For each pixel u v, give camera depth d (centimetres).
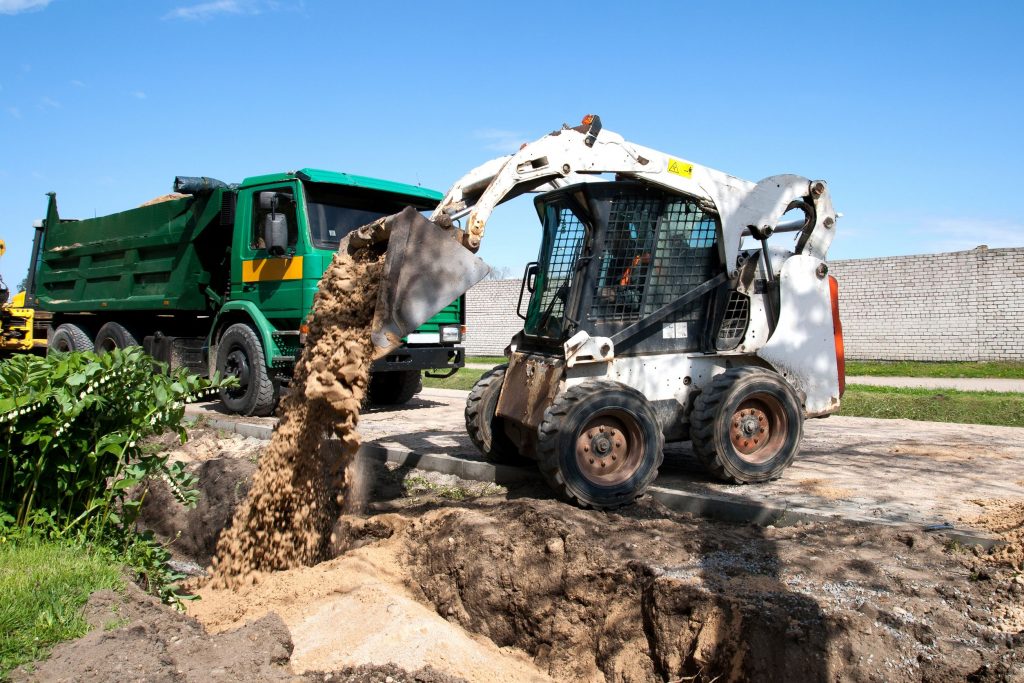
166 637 380
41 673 328
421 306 556
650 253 662
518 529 558
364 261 609
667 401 670
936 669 383
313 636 467
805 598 430
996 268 1950
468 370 2064
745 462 655
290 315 1029
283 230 1014
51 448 476
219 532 741
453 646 459
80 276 1454
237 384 543
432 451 814
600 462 604
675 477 695
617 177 671
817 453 812
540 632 509
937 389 1441
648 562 491
